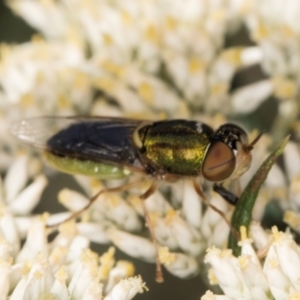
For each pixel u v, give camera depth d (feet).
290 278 0.17
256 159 0.19
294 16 0.21
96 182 0.19
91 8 0.22
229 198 0.18
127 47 0.21
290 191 0.19
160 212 0.19
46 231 0.18
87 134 0.18
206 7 0.22
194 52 0.21
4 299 0.17
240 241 0.17
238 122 0.21
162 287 0.20
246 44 0.22
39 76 0.21
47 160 0.19
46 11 0.22
